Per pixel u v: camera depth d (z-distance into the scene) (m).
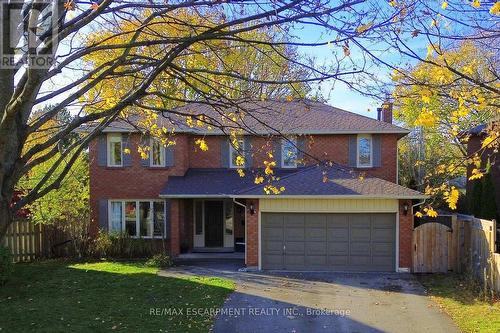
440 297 14.23
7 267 15.86
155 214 24.03
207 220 24.92
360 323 11.61
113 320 11.45
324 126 23.28
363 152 23.69
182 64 8.72
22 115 4.40
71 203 22.66
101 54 8.58
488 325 11.07
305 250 19.28
